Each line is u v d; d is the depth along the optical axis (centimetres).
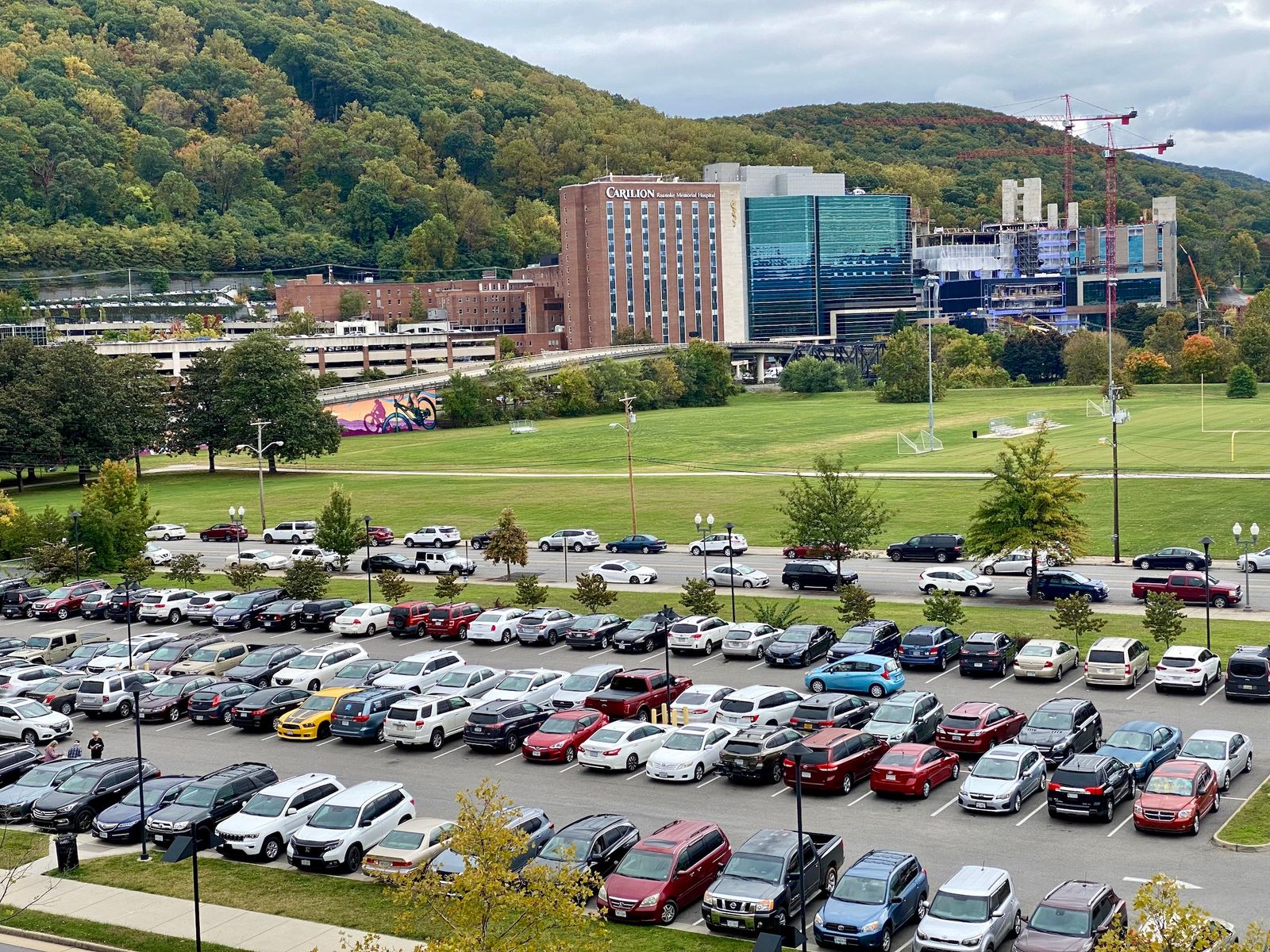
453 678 6681
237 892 4484
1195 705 6341
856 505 9638
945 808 5119
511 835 3531
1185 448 16875
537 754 5878
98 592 9762
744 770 5459
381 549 12412
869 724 5888
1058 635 7862
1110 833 4784
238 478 18000
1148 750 5300
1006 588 9675
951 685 6912
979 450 18325
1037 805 5128
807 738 5541
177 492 16788
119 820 5041
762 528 12631
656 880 4175
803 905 3822
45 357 17475
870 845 4722
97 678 6919
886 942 3856
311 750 6216
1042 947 3584
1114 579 9744
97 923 4253
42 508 15012
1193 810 4694
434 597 9850
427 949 3412
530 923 3481
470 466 18900
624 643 7819
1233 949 3014
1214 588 8581
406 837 4575
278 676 7162
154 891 4512
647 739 5844
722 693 6400
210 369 18638
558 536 11994
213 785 5119
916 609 8812
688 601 8462
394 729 6144
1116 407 10550
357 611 8625
